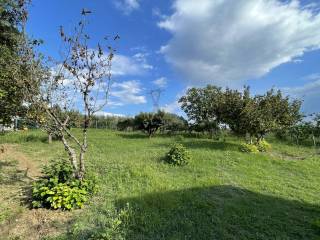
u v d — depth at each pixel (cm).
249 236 560
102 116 3419
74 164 708
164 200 678
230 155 1316
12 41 782
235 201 739
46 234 519
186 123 2603
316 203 776
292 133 2070
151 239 520
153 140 1945
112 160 1130
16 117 841
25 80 700
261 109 1591
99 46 740
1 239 504
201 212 654
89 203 650
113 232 517
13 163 1098
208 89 2416
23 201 653
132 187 770
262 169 1138
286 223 628
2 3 750
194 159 1195
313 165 1277
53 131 733
